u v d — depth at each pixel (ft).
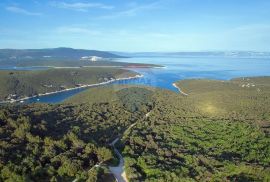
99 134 469.16
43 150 369.50
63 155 361.10
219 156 390.01
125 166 361.10
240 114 602.44
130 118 589.73
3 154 336.49
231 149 414.62
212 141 445.78
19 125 417.28
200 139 454.40
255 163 363.56
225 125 508.12
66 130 449.48
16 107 569.23
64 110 579.48
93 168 349.61
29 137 387.14
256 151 405.18
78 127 462.19
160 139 461.78
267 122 541.34
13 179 298.97
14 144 366.22
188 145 431.84
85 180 325.83
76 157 366.22
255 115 594.65
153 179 326.44
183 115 615.57
